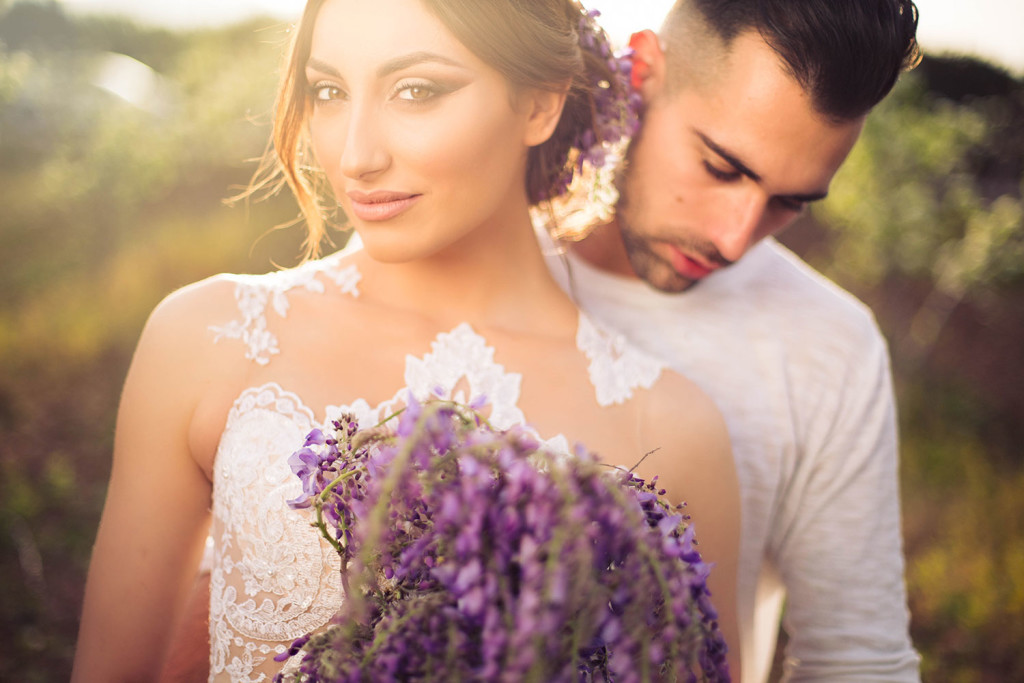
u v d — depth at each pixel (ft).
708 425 5.61
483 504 2.79
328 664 3.07
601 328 5.83
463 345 5.33
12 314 19.71
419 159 4.54
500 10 4.61
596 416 5.33
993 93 27.71
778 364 7.08
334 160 4.81
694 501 5.46
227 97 23.71
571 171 6.01
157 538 5.30
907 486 17.02
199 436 5.21
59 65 31.30
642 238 6.51
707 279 7.17
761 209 6.04
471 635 2.95
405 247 4.74
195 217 22.89
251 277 5.62
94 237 22.24
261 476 4.93
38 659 11.47
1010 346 21.70
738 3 5.69
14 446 15.79
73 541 13.67
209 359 5.24
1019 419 19.65
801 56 5.46
